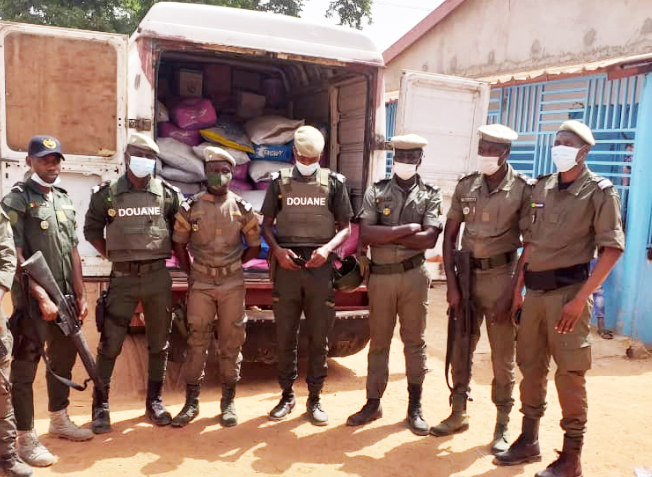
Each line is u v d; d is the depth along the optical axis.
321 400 4.76
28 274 3.40
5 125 4.26
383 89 5.36
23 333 3.46
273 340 4.90
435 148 5.77
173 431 4.05
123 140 4.52
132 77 4.89
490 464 3.77
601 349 6.30
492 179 3.91
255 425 4.20
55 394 3.82
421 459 3.79
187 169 5.50
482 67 12.04
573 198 3.43
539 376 3.71
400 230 4.00
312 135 4.07
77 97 4.41
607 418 4.57
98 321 4.02
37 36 4.29
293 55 4.96
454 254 4.11
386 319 4.19
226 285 4.09
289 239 4.18
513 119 8.35
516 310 3.80
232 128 5.98
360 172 5.69
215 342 4.87
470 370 4.16
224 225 4.05
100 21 16.23
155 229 3.96
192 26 4.66
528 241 3.63
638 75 6.50
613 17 9.41
